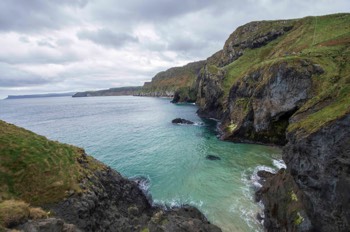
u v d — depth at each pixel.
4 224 14.69
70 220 20.02
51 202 20.89
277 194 25.59
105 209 24.22
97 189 24.88
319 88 46.78
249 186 33.06
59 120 110.31
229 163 42.28
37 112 159.00
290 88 50.59
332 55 52.12
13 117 130.12
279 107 51.88
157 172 39.69
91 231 20.64
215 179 35.88
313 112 27.00
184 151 51.00
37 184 21.97
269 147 51.44
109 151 52.59
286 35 111.00
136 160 46.03
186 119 95.06
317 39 76.19
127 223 23.78
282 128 52.53
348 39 58.19
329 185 19.45
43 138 28.48
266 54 106.44
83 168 26.53
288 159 24.83
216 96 96.94
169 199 30.80
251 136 57.03
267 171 36.38
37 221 16.03
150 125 85.44
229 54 143.38
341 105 23.20
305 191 21.52
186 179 36.41
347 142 19.03
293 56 58.28
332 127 20.19
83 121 103.88
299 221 21.03
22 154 23.97
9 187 20.89
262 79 58.91
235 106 68.25
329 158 19.80
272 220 24.02
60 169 24.16
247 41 129.25
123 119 105.31
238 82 73.06
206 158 45.56
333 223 18.97
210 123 83.94
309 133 22.05
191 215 25.77
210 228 22.41
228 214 26.78
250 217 26.16
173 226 21.86
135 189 31.11
